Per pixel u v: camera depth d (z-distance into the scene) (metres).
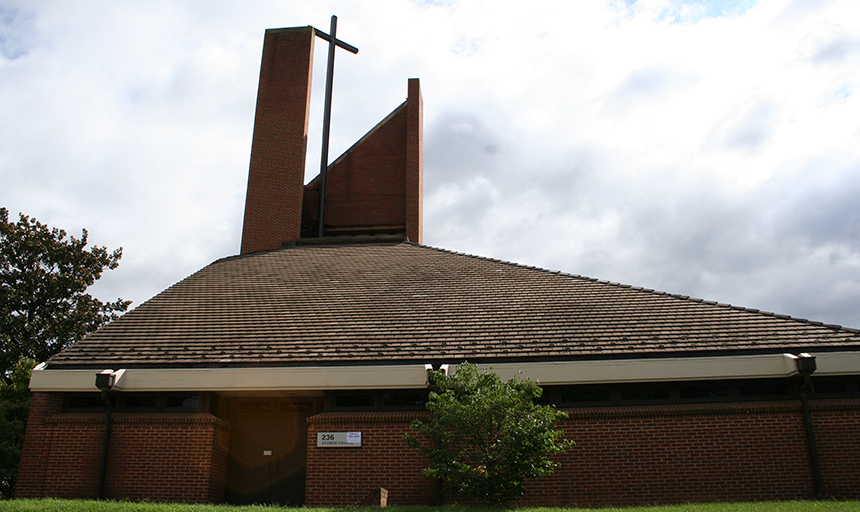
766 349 12.76
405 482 12.74
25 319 32.41
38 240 34.16
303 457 14.39
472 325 14.55
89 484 13.32
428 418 13.01
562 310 15.09
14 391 21.39
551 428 11.09
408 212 25.39
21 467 13.50
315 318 15.48
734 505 10.52
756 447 12.34
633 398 12.99
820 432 12.29
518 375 12.09
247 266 20.12
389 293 16.88
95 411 13.98
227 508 10.23
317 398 14.79
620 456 12.56
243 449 14.53
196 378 13.42
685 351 12.91
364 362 13.38
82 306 34.28
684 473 12.34
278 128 25.22
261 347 14.17
